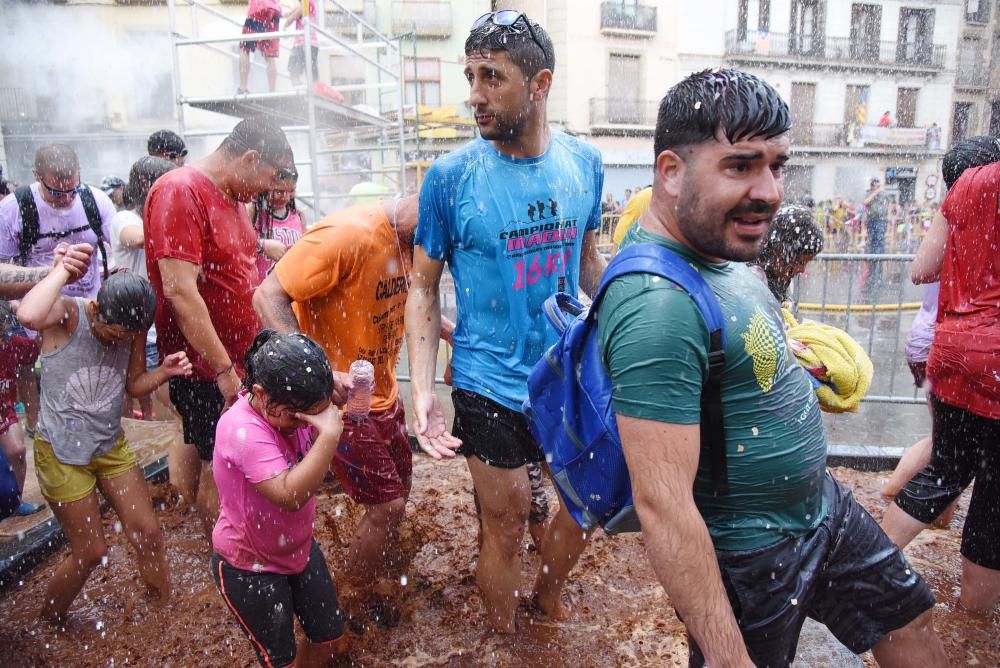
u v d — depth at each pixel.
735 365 1.71
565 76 30.83
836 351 3.07
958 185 2.99
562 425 2.05
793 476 1.84
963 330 2.94
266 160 3.42
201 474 3.79
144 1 25.86
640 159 31.25
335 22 25.88
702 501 1.86
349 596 3.21
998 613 3.26
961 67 36.78
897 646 2.08
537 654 3.05
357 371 2.74
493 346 2.88
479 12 29.19
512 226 2.79
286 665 2.58
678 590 1.60
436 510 4.43
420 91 29.44
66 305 3.07
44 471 3.12
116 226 4.87
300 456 2.63
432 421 2.91
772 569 1.86
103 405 3.16
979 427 3.00
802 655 2.83
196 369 3.58
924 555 3.84
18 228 5.03
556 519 3.12
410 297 3.01
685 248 1.71
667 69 31.86
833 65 33.78
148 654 3.10
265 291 2.94
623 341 1.62
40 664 3.04
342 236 2.90
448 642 3.14
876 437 5.96
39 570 3.85
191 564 3.86
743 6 32.25
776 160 1.57
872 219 23.36
